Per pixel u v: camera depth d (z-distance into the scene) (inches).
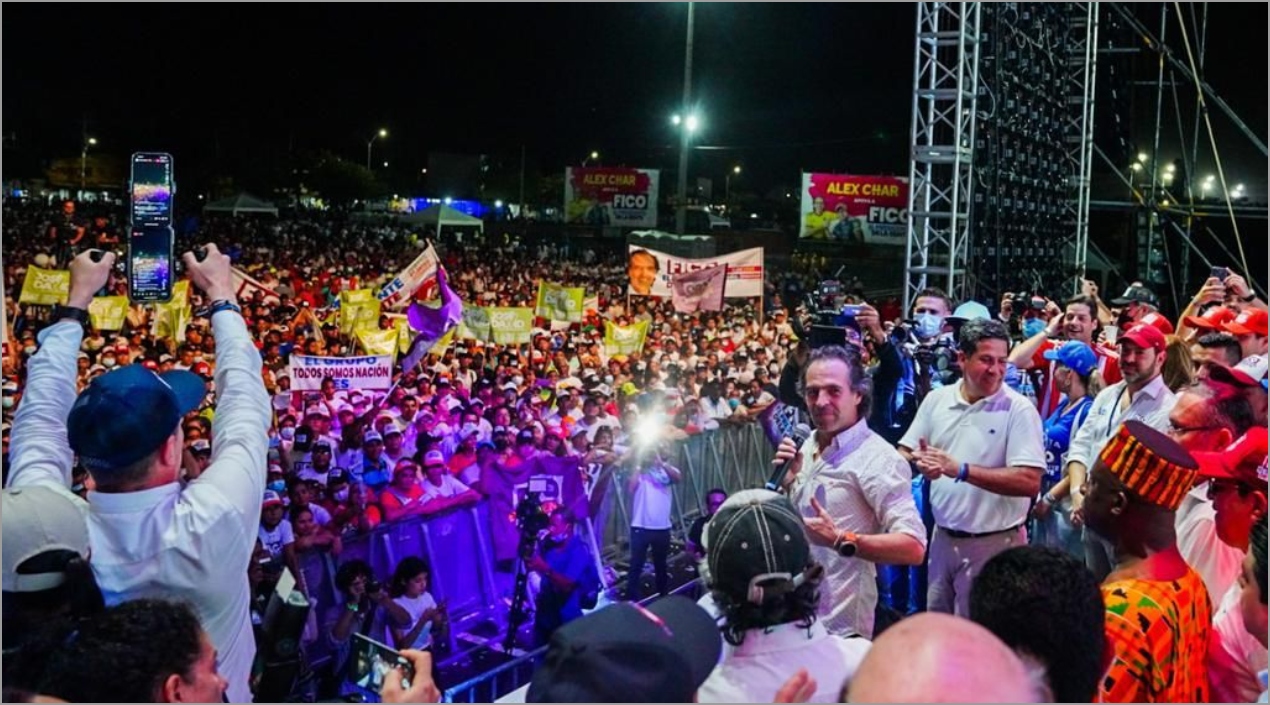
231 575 107.1
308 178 2610.7
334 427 411.8
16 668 92.5
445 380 471.5
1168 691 106.0
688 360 618.8
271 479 318.0
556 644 79.5
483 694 286.7
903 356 249.0
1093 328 349.7
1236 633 120.5
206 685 88.1
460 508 337.7
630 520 387.9
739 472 451.5
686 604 88.1
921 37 522.9
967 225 530.9
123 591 101.8
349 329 575.8
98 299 556.1
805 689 86.1
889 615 250.4
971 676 57.5
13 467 119.6
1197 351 223.8
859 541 149.8
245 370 122.3
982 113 533.6
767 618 102.3
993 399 201.3
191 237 1453.0
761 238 1916.8
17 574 97.3
